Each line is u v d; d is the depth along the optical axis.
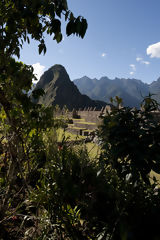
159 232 1.40
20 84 1.56
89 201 2.03
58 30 1.54
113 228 1.52
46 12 1.50
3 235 1.88
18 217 2.25
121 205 1.75
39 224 2.12
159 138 1.49
